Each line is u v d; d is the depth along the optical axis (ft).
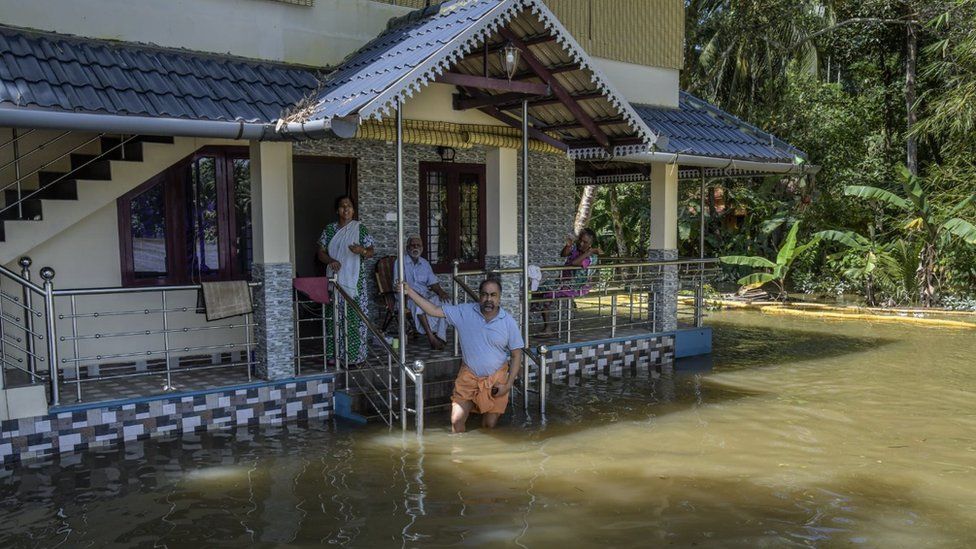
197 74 23.09
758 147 35.94
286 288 23.95
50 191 24.95
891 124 69.46
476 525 16.05
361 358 25.67
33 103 18.10
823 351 37.99
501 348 23.29
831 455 21.26
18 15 21.74
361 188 32.65
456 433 23.08
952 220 51.47
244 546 14.94
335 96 21.77
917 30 62.13
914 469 20.10
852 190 56.80
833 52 71.20
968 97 53.26
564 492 18.12
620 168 41.93
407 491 18.06
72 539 15.23
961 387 29.84
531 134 27.96
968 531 16.05
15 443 19.86
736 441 22.54
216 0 24.88
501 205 28.32
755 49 69.87
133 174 24.93
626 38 36.19
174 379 24.06
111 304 25.94
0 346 19.98
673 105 38.63
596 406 26.63
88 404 20.90
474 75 24.79
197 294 25.13
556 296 33.86
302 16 26.66
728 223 74.33
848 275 56.80
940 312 50.21
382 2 28.60
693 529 15.97
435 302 30.73
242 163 28.40
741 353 37.42
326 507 16.97
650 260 35.47
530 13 22.36
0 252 22.74
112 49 22.68
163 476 18.90
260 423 23.61
